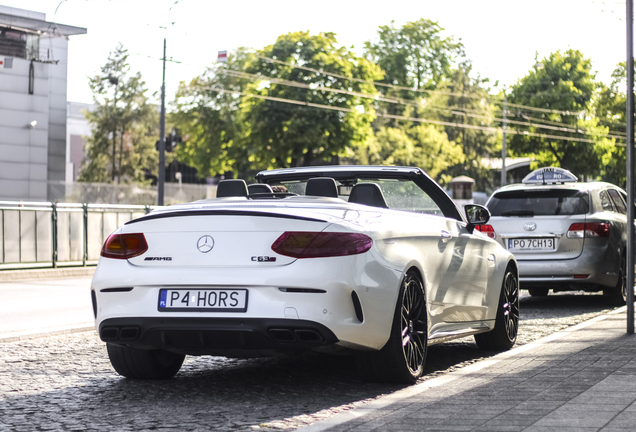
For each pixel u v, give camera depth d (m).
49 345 8.77
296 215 5.47
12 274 22.97
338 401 5.57
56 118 56.75
